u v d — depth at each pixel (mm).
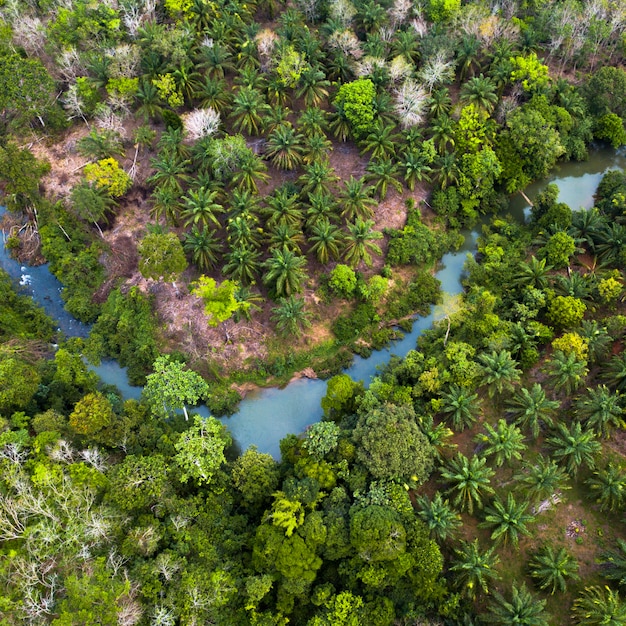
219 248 59969
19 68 67375
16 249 67812
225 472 48031
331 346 59375
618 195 63875
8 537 35344
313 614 40062
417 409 50531
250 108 68500
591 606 38531
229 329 58625
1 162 59312
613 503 43750
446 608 39594
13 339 54031
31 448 41625
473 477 43594
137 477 40500
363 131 69750
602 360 52594
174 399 48594
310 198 61406
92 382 52969
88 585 32125
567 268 61219
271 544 39312
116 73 70625
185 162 65125
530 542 43750
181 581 36844
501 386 49500
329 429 46219
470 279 63438
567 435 45812
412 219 66938
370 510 40625
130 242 66000
